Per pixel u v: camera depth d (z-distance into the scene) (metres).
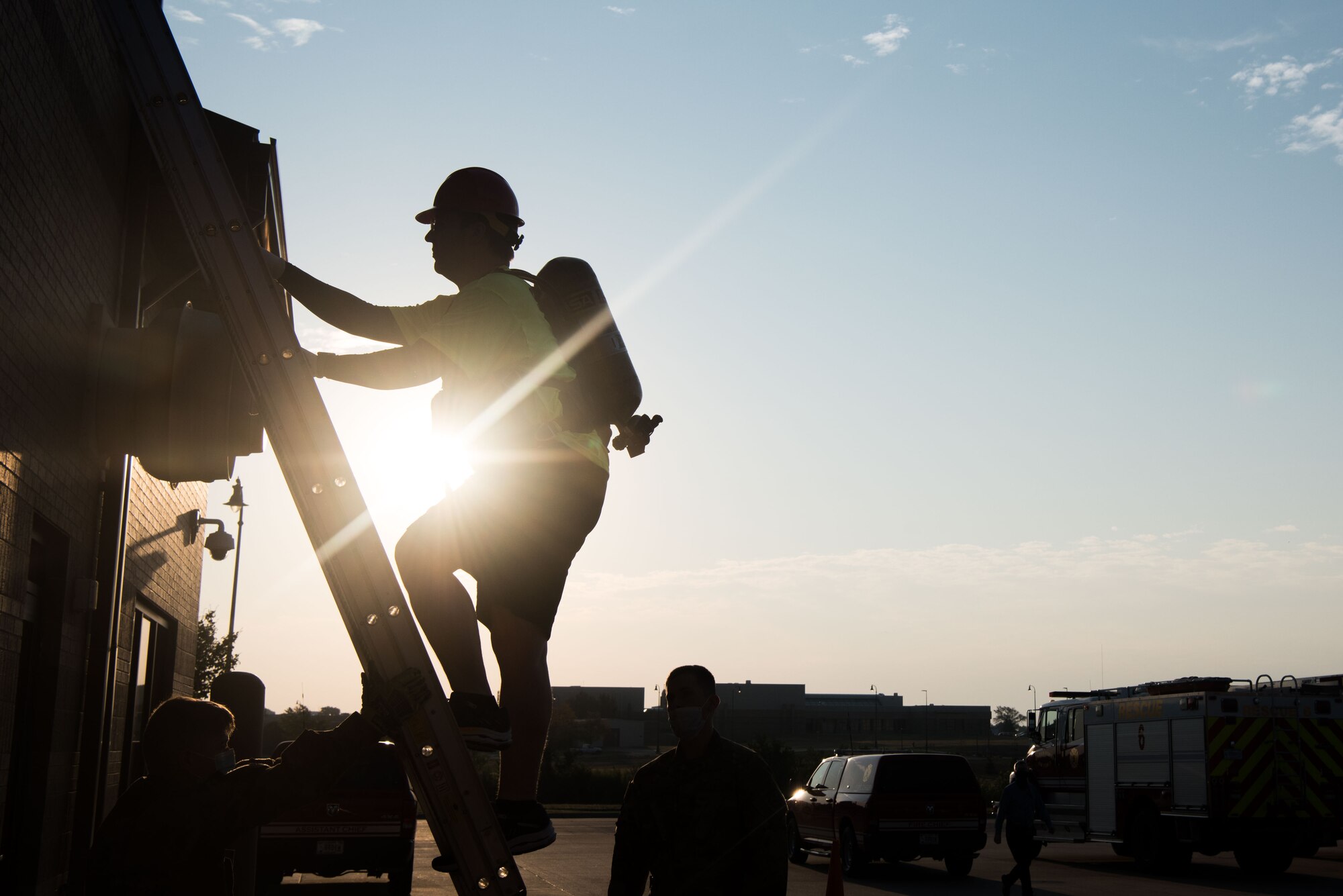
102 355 6.34
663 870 4.73
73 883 7.06
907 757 19.48
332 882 17.78
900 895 16.62
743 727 130.50
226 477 5.82
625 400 2.67
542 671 2.52
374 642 2.45
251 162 7.23
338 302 2.68
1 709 5.28
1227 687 19.92
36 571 6.23
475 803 2.38
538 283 2.71
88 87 6.24
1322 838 18.92
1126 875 19.94
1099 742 22.00
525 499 2.51
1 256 4.62
